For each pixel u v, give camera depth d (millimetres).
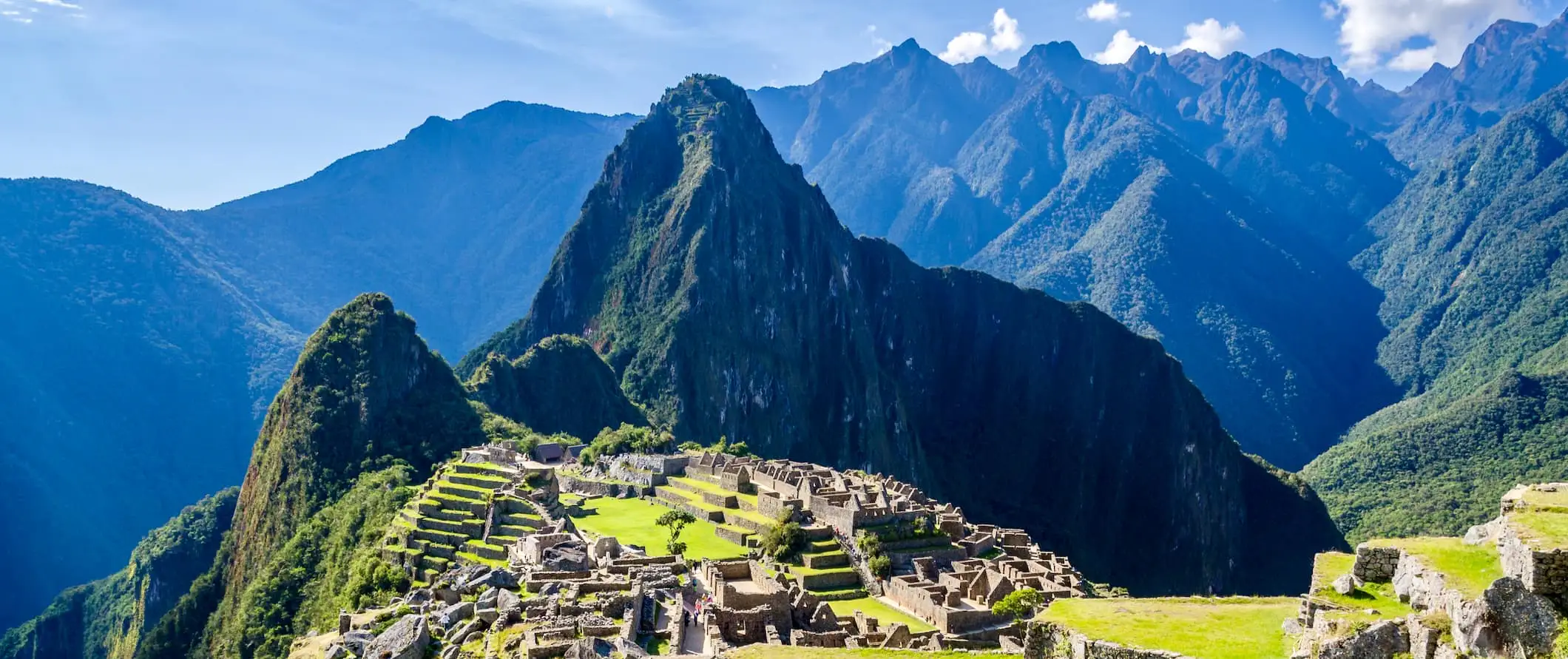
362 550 132500
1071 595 98375
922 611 100250
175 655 196750
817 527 125938
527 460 178000
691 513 143625
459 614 65250
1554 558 31594
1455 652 32531
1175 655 38312
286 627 148500
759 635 71188
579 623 57656
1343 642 34844
